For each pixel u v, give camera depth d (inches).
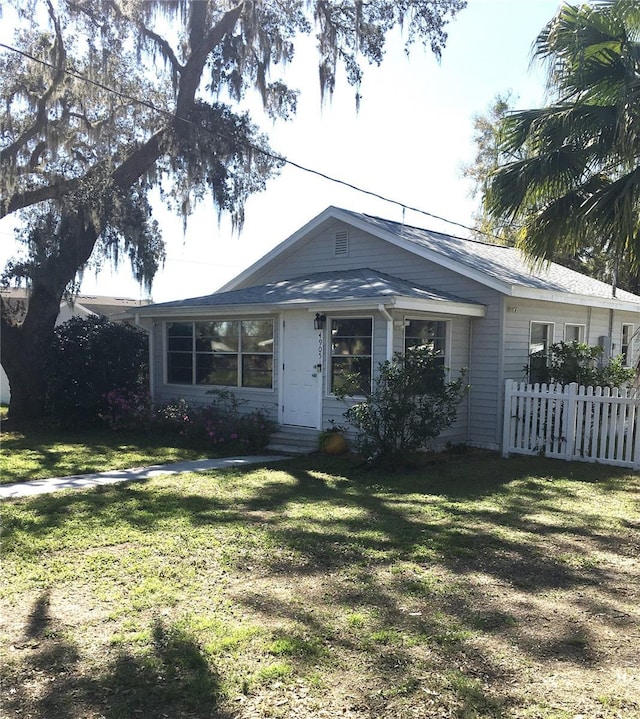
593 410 413.7
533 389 438.9
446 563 211.6
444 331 483.2
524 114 362.0
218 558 212.1
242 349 527.8
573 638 155.6
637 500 311.1
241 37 616.1
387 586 188.7
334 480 354.9
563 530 254.8
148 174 642.2
